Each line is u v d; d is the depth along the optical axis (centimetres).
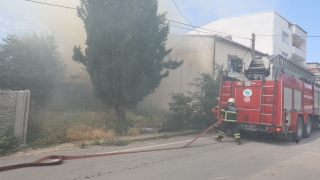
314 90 1252
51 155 649
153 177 502
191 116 1252
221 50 1708
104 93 1080
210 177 515
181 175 521
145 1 1023
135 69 1022
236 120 909
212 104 1245
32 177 481
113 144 818
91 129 947
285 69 1132
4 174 494
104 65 1012
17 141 711
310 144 948
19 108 729
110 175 508
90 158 643
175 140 955
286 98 943
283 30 2859
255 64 1058
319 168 609
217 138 944
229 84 1033
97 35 1012
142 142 893
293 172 571
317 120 1280
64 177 487
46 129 836
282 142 978
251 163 638
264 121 926
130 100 1053
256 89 954
